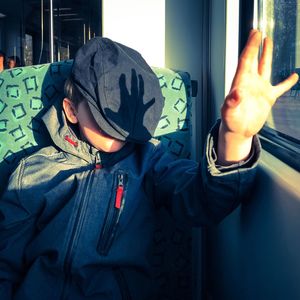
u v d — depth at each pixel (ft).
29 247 3.70
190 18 6.08
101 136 3.48
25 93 4.49
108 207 3.52
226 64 4.56
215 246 5.34
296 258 2.34
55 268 3.47
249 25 4.25
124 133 3.36
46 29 9.23
